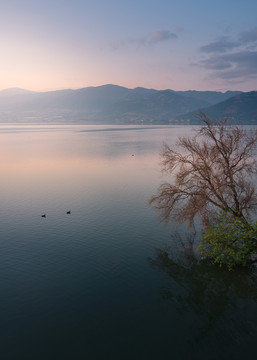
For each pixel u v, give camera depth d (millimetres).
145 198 65938
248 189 35250
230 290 30328
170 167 39969
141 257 37844
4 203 62156
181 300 28688
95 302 28250
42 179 89625
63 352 21984
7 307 27203
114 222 50594
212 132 35312
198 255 38281
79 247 40656
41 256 37781
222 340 23297
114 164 120125
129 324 25172
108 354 21812
